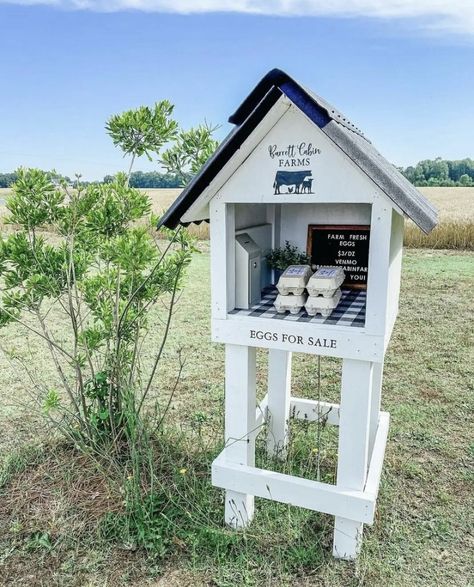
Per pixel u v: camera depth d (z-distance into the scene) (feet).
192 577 7.27
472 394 13.73
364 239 7.84
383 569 7.34
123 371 10.06
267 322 7.00
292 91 5.67
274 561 7.46
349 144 5.74
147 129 9.00
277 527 8.14
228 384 7.65
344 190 6.17
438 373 15.31
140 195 9.45
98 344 9.77
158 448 10.12
